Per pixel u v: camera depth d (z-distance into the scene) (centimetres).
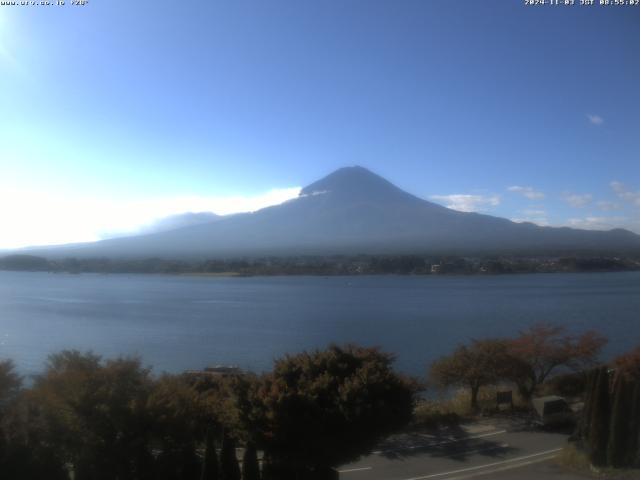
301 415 1878
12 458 1753
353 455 1967
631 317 10031
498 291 16650
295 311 11875
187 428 1888
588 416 2347
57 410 1842
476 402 3341
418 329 9000
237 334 8650
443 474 2245
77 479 1828
